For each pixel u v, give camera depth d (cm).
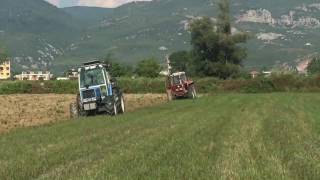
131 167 1144
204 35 8744
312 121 2359
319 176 1030
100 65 3114
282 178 994
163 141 1631
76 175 1064
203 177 1009
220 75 8762
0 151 1558
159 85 7212
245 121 2316
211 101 4209
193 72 8881
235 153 1329
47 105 4256
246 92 7081
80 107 3108
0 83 7325
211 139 1659
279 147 1446
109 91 3086
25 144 1717
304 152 1349
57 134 2000
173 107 3581
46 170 1180
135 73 10375
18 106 4134
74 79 7381
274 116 2600
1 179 1087
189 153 1348
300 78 7069
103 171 1098
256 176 1010
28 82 7369
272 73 7162
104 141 1698
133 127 2159
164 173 1059
